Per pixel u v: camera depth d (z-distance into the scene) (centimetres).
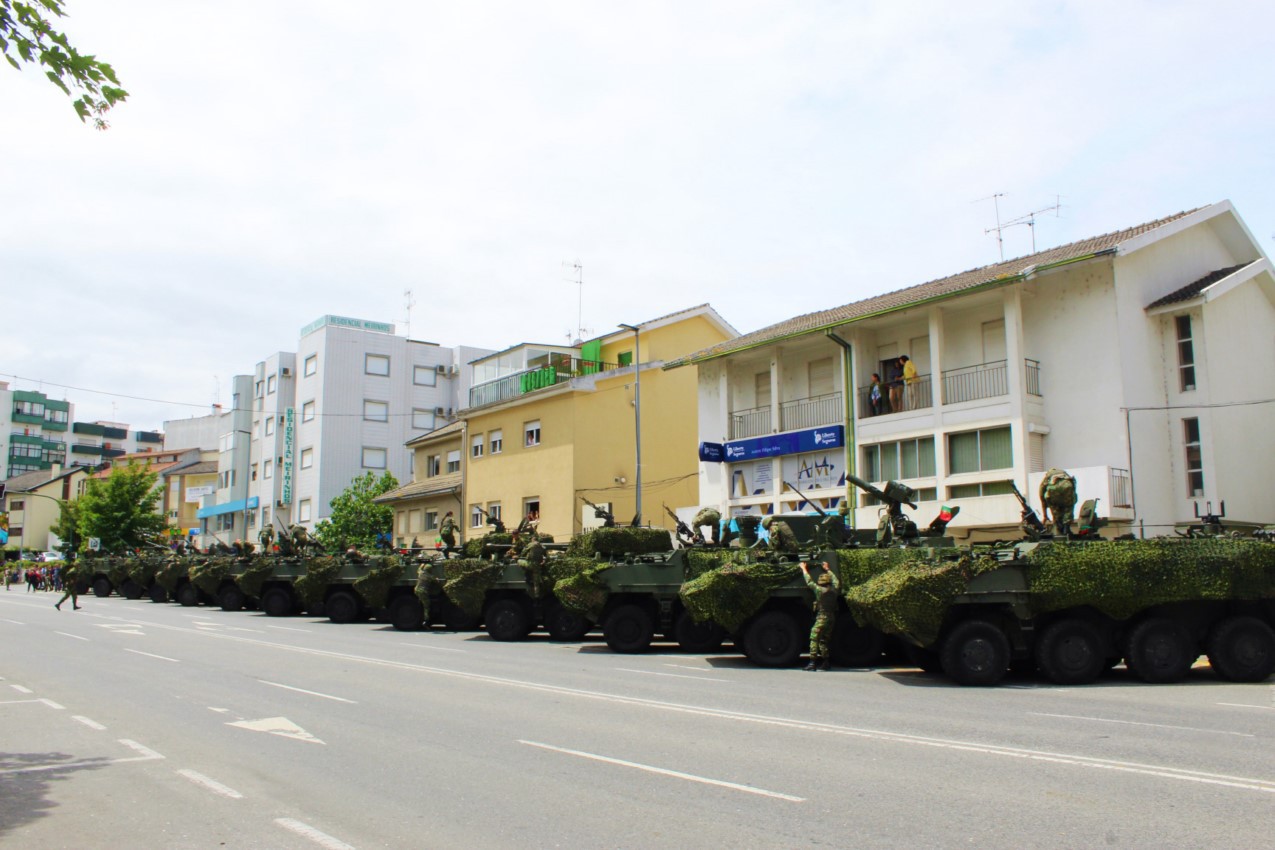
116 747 879
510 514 3809
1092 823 613
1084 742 877
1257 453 2427
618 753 841
